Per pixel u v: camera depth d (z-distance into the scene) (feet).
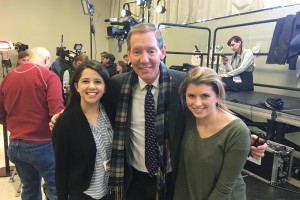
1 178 8.44
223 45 12.98
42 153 5.41
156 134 3.77
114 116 4.17
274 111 6.65
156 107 3.81
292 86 9.82
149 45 3.45
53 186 5.70
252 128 9.80
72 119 3.77
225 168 3.18
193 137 3.49
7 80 5.39
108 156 4.01
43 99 5.28
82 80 3.74
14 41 23.25
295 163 8.57
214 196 3.24
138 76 3.89
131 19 9.38
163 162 3.81
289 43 7.97
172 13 16.61
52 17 24.26
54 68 11.84
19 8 23.02
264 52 10.80
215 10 13.33
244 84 10.25
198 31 14.62
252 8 11.37
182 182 3.67
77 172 3.91
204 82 3.19
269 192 6.80
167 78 3.82
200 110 3.24
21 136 5.29
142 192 4.22
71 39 25.25
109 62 13.66
